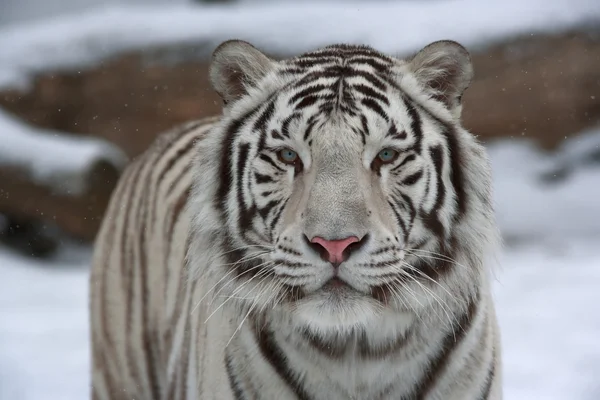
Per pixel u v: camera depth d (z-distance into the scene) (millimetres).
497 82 22844
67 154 21109
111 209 9797
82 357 13305
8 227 21188
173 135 9664
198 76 23578
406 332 6449
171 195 8805
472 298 6621
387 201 6348
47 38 24469
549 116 22953
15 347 13758
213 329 6840
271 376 6484
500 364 6973
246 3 29312
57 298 17203
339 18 23828
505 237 20672
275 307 6426
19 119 23562
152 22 24172
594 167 22406
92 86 23719
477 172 6797
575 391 11078
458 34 23078
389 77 6766
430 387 6492
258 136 6672
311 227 6039
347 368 6457
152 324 8602
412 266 6465
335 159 6277
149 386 8742
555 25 22844
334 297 6152
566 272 17594
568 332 13828
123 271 9164
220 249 6789
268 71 7004
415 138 6523
